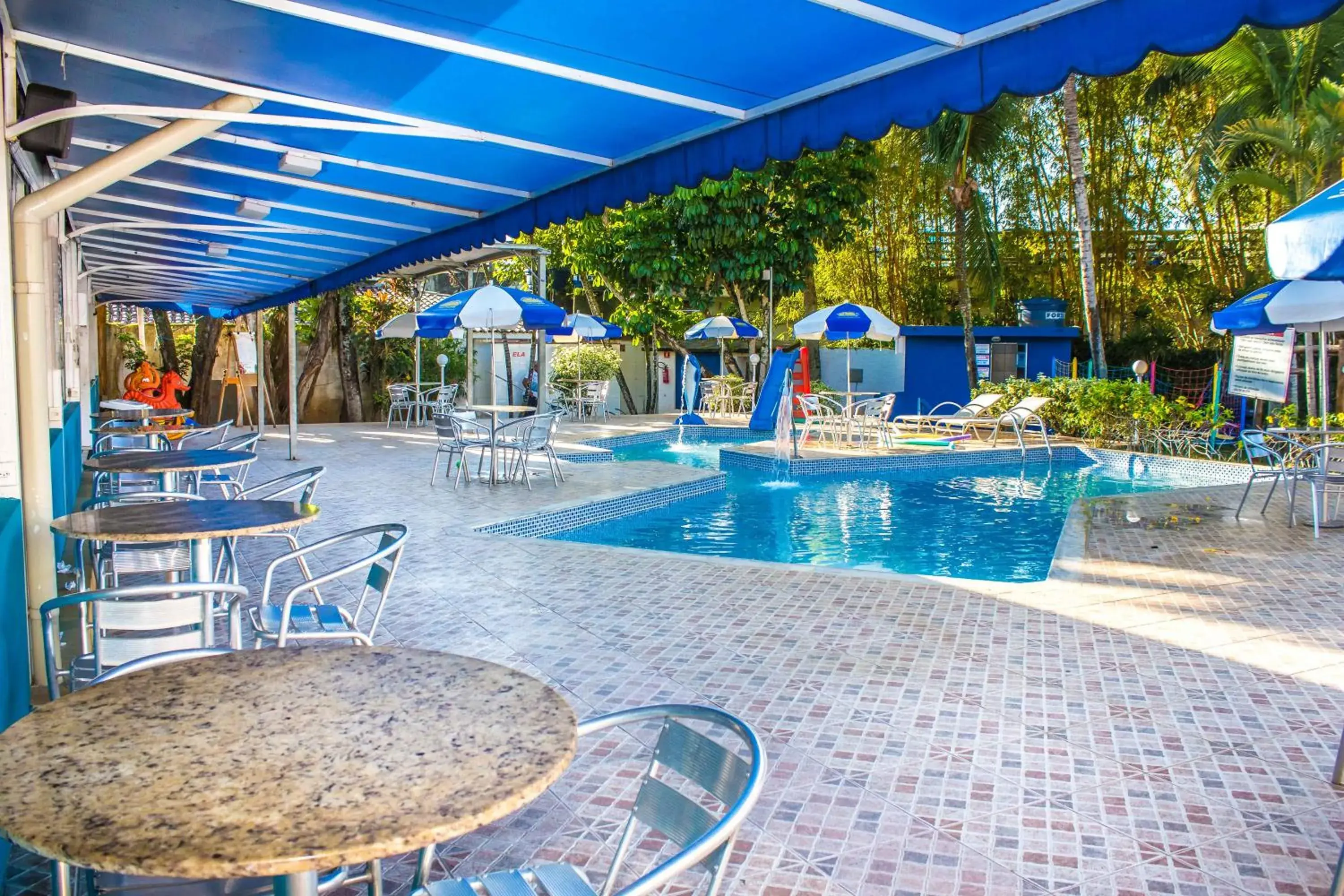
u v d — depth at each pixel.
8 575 3.02
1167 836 2.98
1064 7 2.72
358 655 2.15
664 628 5.13
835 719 3.90
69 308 8.75
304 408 22.62
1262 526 8.48
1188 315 24.22
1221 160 17.67
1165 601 5.75
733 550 8.32
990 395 16.58
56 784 1.49
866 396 20.25
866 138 3.49
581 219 5.48
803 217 18.23
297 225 7.27
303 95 4.11
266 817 1.38
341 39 3.41
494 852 2.90
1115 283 25.02
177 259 10.14
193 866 1.25
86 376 12.24
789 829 3.02
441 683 1.96
